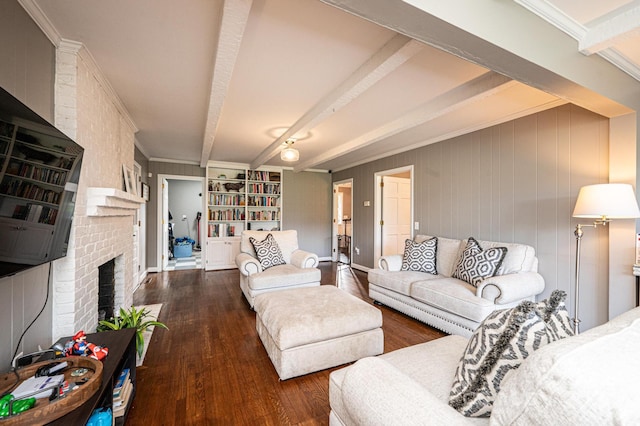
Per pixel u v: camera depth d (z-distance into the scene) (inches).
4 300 51.1
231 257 235.3
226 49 67.7
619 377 21.7
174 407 65.4
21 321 56.2
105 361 53.0
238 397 69.2
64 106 70.6
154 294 158.4
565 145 105.6
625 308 87.7
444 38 52.0
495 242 124.3
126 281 119.4
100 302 105.3
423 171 168.9
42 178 52.3
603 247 95.8
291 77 90.7
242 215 248.5
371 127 141.6
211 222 237.0
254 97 106.1
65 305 69.3
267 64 82.9
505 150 125.6
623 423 19.5
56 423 36.6
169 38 70.4
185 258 297.7
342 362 81.5
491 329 38.4
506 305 96.4
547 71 62.1
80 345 53.2
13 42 53.1
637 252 85.3
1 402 36.8
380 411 34.8
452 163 150.7
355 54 77.6
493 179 130.6
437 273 139.6
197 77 90.4
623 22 59.3
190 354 90.3
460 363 42.7
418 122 118.7
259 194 253.9
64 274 69.4
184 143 175.3
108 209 89.6
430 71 86.2
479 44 53.3
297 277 135.2
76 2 58.0
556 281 107.8
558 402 22.4
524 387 25.1
